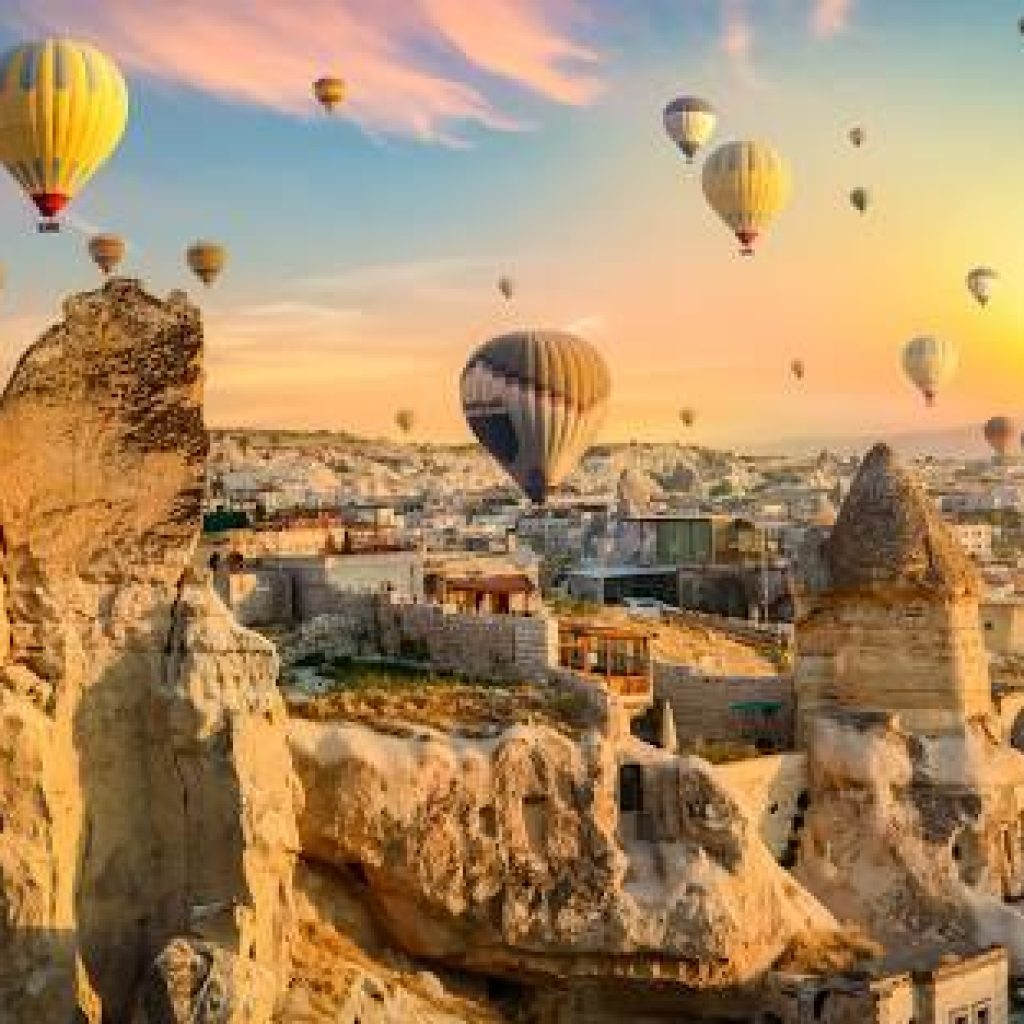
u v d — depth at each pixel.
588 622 62.16
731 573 92.44
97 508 35.50
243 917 33.78
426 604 53.84
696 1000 42.56
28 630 34.56
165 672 35.88
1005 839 52.75
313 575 57.62
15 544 34.47
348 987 36.06
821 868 50.66
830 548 54.38
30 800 33.00
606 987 41.78
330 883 40.06
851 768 50.84
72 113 52.41
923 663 52.97
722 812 43.00
